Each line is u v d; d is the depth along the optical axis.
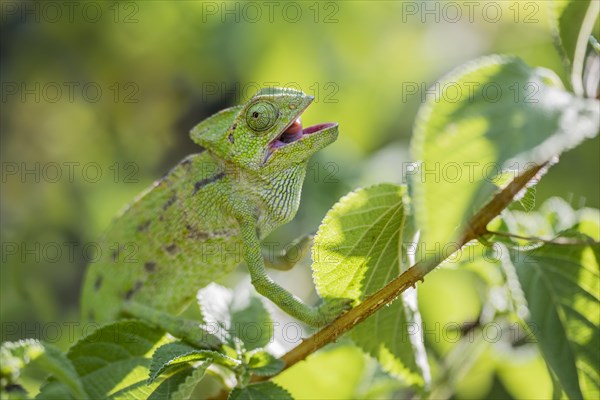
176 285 6.26
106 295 6.50
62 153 11.30
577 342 4.41
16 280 9.37
